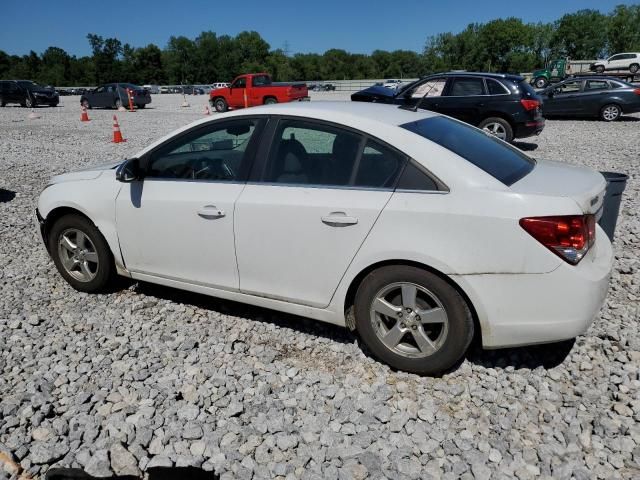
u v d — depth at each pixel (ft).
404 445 8.98
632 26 313.53
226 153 12.32
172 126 62.54
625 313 13.29
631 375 10.71
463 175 9.93
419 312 10.46
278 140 11.71
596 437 9.03
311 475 8.34
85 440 9.14
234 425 9.47
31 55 416.05
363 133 10.82
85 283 14.90
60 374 11.12
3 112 89.51
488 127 38.78
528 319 9.70
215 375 10.96
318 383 10.72
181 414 9.75
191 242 12.64
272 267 11.69
